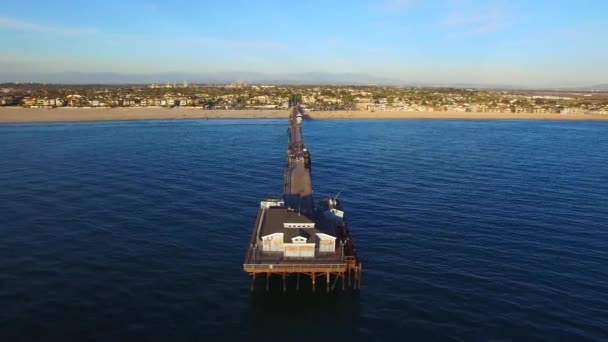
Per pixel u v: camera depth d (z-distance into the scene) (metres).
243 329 42.81
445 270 54.88
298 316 45.12
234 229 67.12
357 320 44.53
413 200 82.62
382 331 42.84
